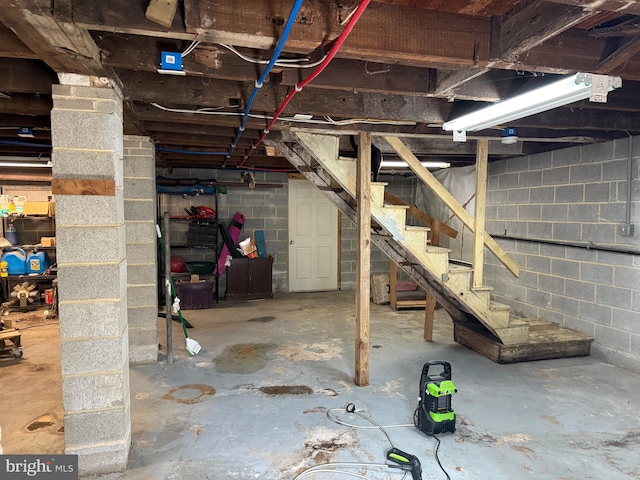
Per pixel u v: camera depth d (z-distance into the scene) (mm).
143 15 1508
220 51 1995
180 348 4316
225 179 6727
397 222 3562
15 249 6004
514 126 3150
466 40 1803
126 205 3758
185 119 2914
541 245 4715
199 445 2514
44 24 1491
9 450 2424
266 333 4844
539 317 4773
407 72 2342
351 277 7551
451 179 6227
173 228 6559
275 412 2938
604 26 1879
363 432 2686
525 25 1663
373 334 4859
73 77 2098
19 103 2641
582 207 4195
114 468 2252
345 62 2242
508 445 2553
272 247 7062
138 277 3824
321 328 5066
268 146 4219
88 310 2168
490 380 3541
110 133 2148
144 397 3160
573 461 2395
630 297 3730
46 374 3584
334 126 3217
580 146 4203
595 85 1994
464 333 4434
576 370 3762
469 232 5891
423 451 2480
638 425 2801
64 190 2105
